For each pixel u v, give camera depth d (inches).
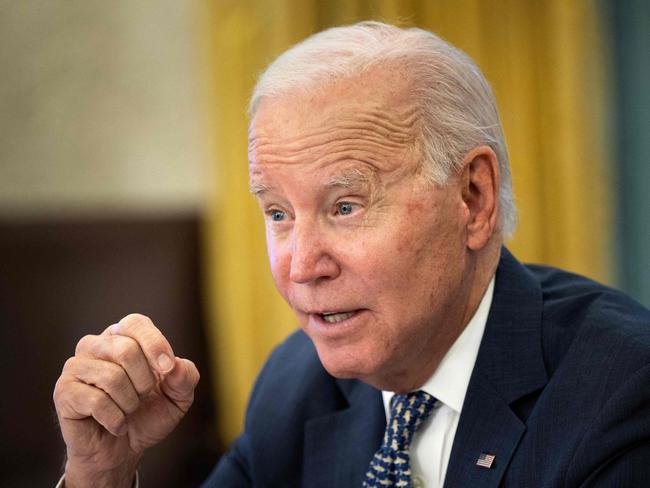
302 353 122.9
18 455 265.9
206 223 283.0
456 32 240.5
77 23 278.1
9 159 273.3
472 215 96.1
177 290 281.7
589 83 240.4
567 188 241.0
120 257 277.6
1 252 268.2
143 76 282.4
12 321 267.6
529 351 98.3
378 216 88.8
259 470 115.3
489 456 93.4
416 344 94.3
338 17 245.1
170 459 273.0
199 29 270.5
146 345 96.3
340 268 90.0
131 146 282.0
